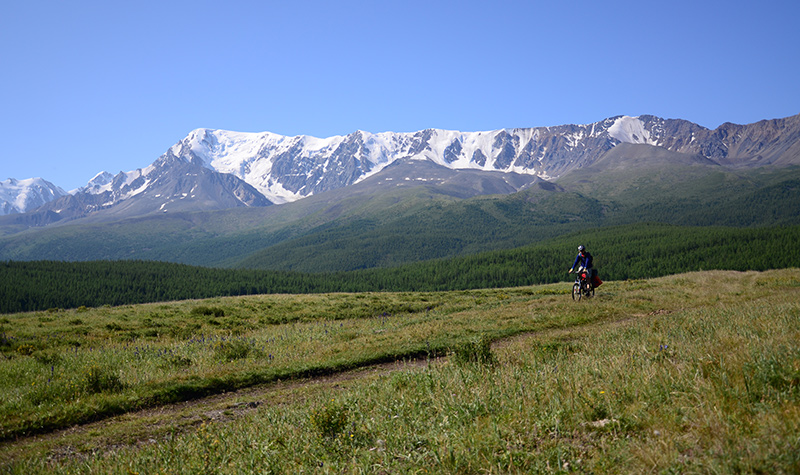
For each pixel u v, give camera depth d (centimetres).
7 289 14488
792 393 540
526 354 1127
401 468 541
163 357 1669
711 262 18275
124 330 2709
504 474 491
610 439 528
